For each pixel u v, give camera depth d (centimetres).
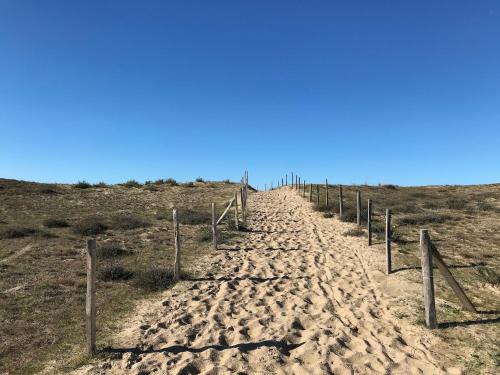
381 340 718
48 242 1655
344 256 1385
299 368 616
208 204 3225
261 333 755
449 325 756
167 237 1805
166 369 614
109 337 739
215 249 1532
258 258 1393
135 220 2202
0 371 616
